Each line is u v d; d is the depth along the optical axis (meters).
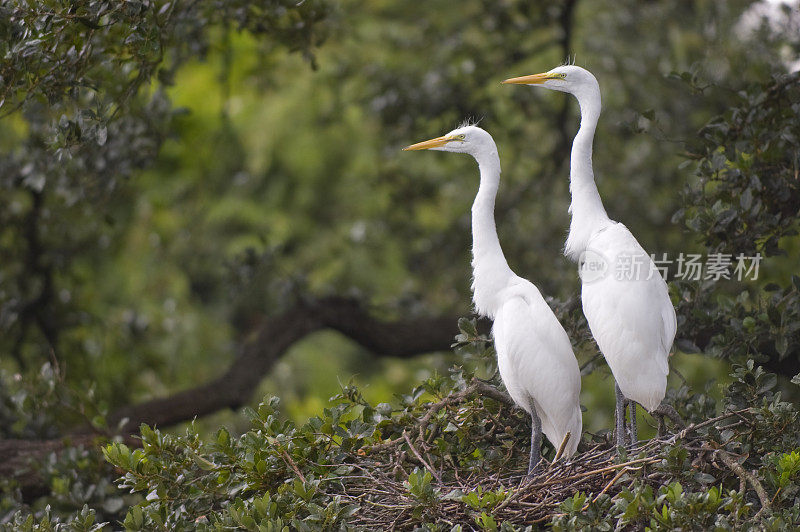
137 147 11.29
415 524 6.69
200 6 10.06
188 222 22.53
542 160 15.80
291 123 23.05
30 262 14.23
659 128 9.04
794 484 6.43
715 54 15.21
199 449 7.18
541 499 6.93
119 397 14.59
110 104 8.36
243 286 13.93
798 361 9.57
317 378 22.19
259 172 23.33
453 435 7.97
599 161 16.06
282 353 13.05
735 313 8.46
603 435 8.44
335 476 6.95
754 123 8.75
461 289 16.14
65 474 9.91
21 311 13.84
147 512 6.84
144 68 8.42
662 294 7.88
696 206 8.84
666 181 15.43
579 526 6.18
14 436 11.84
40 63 7.39
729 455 6.72
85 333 15.15
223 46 12.66
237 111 23.28
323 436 7.18
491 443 8.15
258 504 6.41
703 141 8.98
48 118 8.98
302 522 6.28
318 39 11.09
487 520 6.20
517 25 15.30
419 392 7.92
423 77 15.44
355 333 13.14
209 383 12.59
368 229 18.58
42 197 13.70
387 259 22.25
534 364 8.05
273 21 10.45
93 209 11.86
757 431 6.95
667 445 6.80
